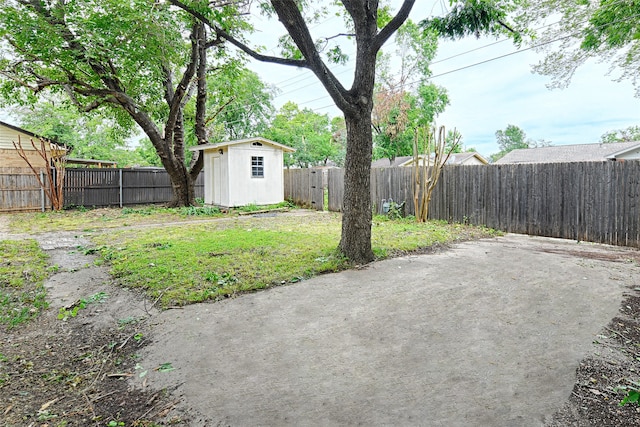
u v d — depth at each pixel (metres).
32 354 2.79
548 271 4.34
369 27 4.73
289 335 2.85
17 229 8.33
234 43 5.04
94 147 25.39
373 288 3.87
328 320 3.11
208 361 2.51
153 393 2.21
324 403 2.00
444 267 4.62
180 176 13.08
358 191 4.92
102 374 2.48
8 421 2.01
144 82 11.53
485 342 2.64
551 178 6.98
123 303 3.65
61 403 2.17
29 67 9.76
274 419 1.89
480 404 1.93
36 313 3.50
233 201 12.46
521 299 3.46
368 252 4.98
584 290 3.66
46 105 20.31
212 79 15.70
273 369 2.38
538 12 5.97
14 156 12.86
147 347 2.79
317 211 12.37
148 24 8.40
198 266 4.70
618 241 6.08
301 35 4.22
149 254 5.44
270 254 5.32
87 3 8.62
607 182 6.22
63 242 6.72
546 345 2.57
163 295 3.74
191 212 11.41
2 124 12.36
